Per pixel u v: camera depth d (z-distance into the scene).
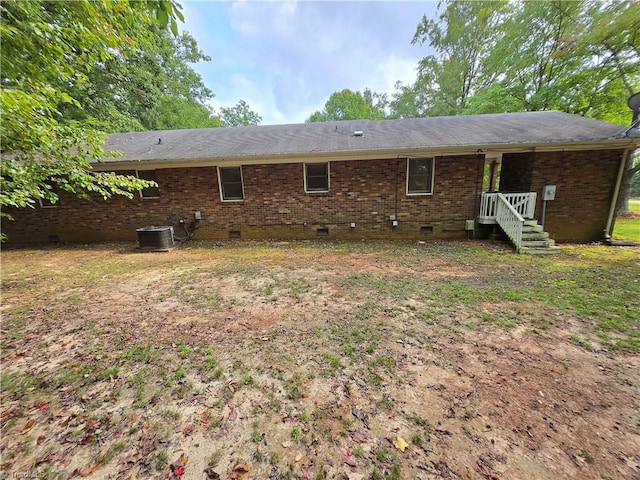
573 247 7.33
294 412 2.14
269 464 1.73
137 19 3.73
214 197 9.30
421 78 22.05
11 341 3.27
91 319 3.81
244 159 8.61
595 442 1.83
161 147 9.72
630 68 10.99
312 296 4.43
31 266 6.71
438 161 8.34
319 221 9.15
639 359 2.70
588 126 7.92
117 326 3.60
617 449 1.78
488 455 1.75
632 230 9.34
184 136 11.21
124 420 2.10
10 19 2.99
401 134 9.17
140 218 9.57
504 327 3.34
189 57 21.56
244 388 2.42
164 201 9.43
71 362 2.85
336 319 3.63
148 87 14.55
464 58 19.41
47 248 8.92
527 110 14.81
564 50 12.16
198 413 2.16
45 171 4.30
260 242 8.90
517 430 1.93
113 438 1.95
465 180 8.36
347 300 4.23
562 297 4.14
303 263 6.38
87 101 11.50
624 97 12.01
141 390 2.42
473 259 6.39
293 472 1.68
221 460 1.77
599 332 3.19
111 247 8.82
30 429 2.04
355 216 8.98
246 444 1.88
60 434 1.99
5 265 6.84
